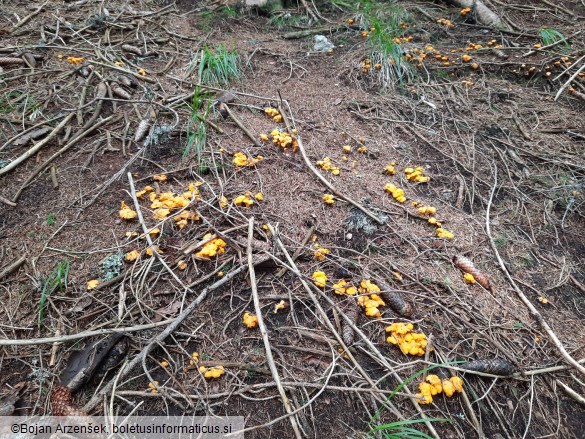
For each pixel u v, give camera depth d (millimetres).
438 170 1404
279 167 1312
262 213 1149
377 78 1789
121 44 1880
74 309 933
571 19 2221
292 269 988
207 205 1137
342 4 2344
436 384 838
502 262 1111
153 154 1327
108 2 2186
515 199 1333
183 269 1013
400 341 907
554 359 935
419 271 1062
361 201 1232
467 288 1044
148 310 940
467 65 1897
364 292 989
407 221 1200
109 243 1070
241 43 1996
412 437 763
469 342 944
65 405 773
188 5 2291
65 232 1098
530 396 881
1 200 1168
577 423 855
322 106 1614
